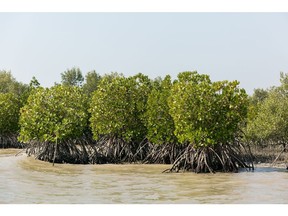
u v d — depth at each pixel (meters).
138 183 21.39
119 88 31.33
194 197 17.67
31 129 30.25
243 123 35.06
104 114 31.08
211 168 25.38
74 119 30.31
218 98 25.34
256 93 66.12
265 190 19.22
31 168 26.92
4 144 44.22
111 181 22.05
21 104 45.06
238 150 27.23
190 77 29.72
